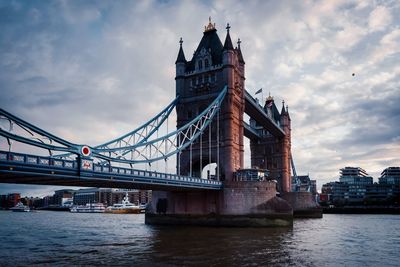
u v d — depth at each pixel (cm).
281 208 6216
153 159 5209
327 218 10088
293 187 13188
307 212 10394
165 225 6825
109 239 4684
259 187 6331
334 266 2933
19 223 8538
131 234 5284
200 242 4188
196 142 7312
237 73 7556
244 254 3388
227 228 6009
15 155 3089
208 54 7488
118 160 4484
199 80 7512
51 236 5219
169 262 3006
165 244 4056
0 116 3014
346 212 14238
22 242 4481
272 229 5841
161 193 7094
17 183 4000
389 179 19362
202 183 5834
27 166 3175
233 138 7094
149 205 7288
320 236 4962
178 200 6825
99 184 4447
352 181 19212
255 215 6228
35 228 6825
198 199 6631
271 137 11906
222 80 7194
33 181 3856
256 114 9044
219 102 6862
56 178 3575
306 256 3334
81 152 3738
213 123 7188
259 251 3562
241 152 7344
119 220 10056
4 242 4491
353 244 4194
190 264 2930
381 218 10062
